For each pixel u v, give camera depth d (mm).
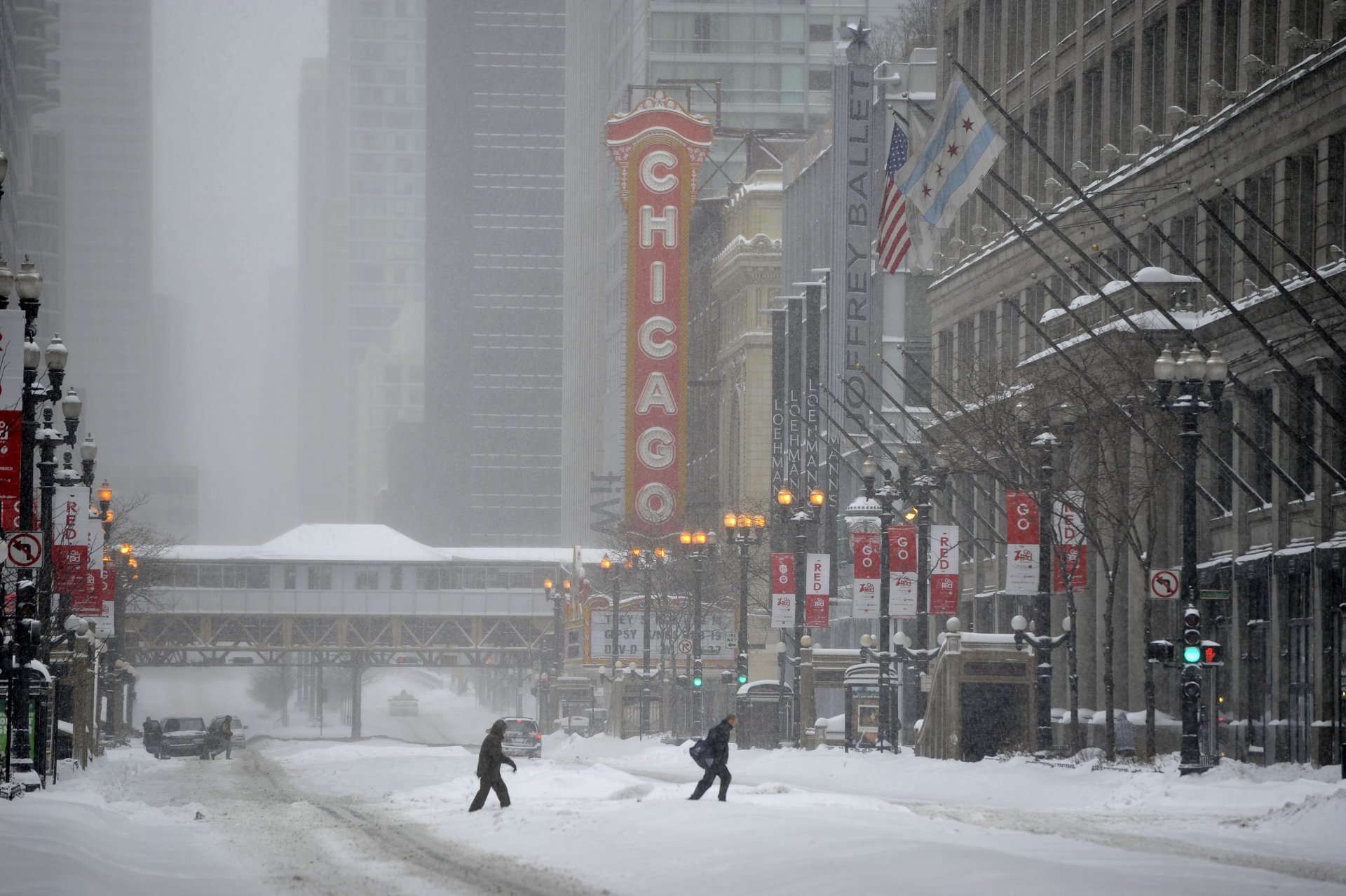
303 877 58656
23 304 96938
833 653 182000
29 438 96500
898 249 177750
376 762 161375
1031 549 119625
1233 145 134625
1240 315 114750
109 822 80562
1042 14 179750
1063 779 102062
